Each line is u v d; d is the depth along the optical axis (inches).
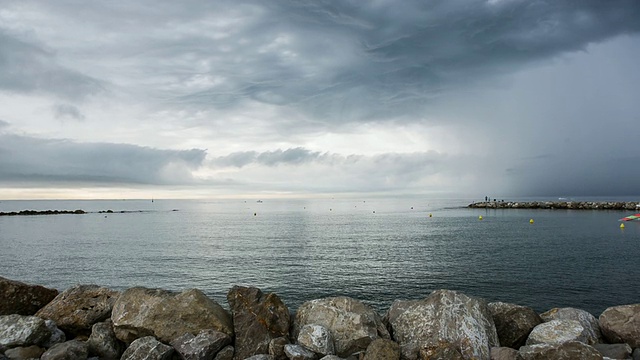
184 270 1550.2
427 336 332.2
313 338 322.7
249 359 305.0
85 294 380.5
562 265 1517.0
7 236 3061.0
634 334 329.7
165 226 4111.7
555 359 280.4
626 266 1482.5
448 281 1285.7
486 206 7062.0
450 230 3061.0
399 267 1525.6
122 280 1398.9
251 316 348.8
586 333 334.0
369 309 366.9
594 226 3186.5
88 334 360.8
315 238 2647.6
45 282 1397.6
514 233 2738.7
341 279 1333.7
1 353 311.0
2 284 370.9
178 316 342.0
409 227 3444.9
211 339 321.7
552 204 5994.1
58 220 5270.7
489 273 1392.7
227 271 1512.1
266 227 3774.6
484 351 305.0
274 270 1510.8
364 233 2960.1
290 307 1045.8
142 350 306.7
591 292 1129.4
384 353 301.7
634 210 5073.8
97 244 2484.0
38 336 321.1
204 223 4566.9
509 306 369.1
